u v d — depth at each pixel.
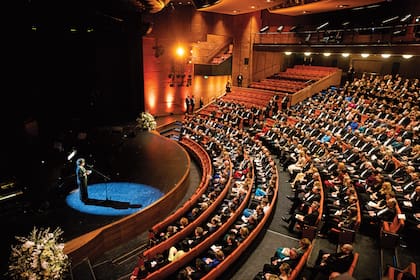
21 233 9.70
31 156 15.87
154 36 25.28
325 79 26.03
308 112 22.00
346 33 23.77
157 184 13.37
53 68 18.45
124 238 10.78
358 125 18.36
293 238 10.71
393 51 18.31
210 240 9.50
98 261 9.87
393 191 10.98
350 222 9.48
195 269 8.58
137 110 24.66
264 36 28.59
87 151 16.89
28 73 16.44
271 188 12.46
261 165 15.62
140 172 14.61
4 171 13.88
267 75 30.89
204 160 18.25
